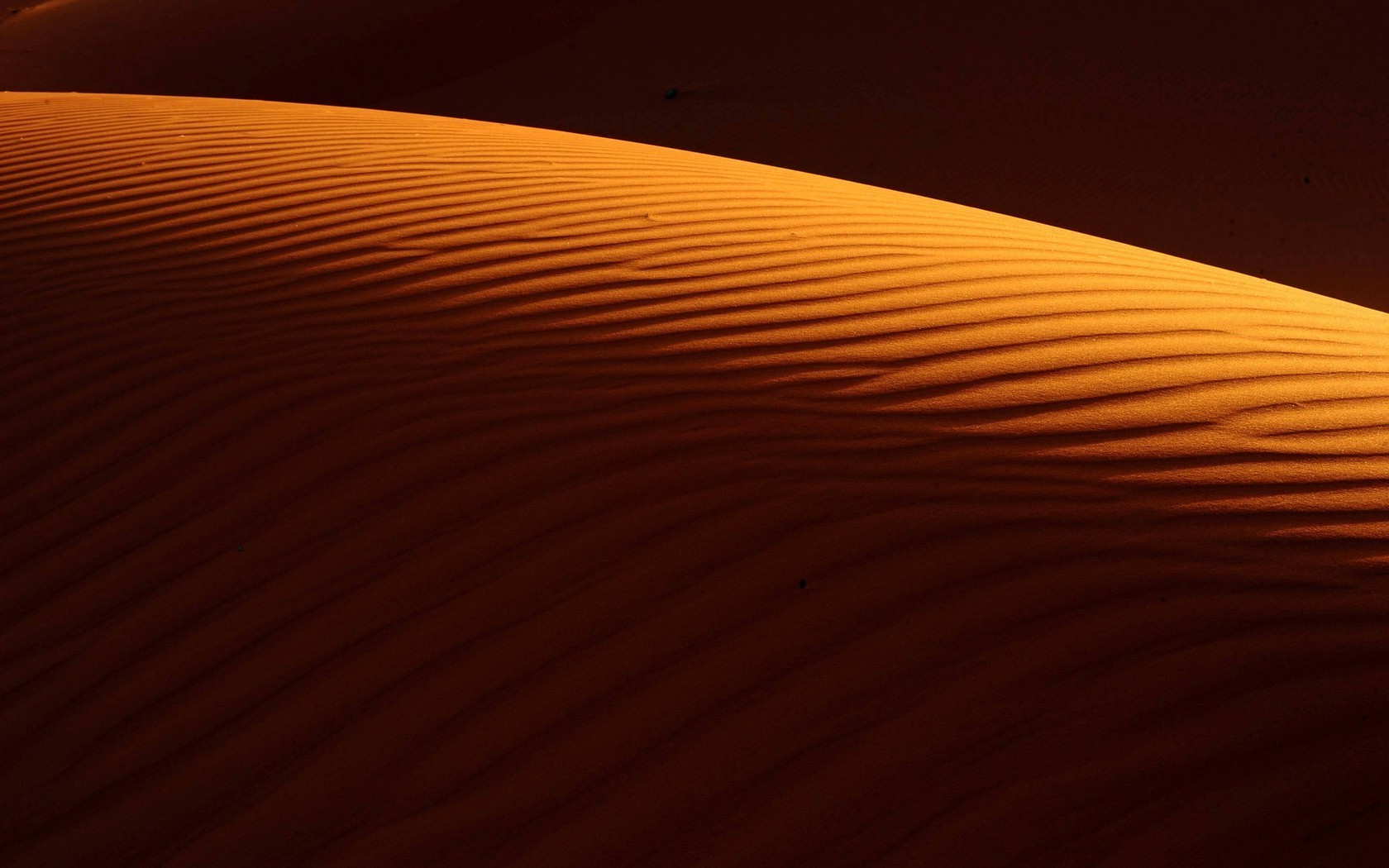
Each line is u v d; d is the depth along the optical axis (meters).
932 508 2.90
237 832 2.30
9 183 5.78
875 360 3.67
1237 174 19.16
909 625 2.56
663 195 5.65
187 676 2.68
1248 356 3.75
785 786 2.25
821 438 3.23
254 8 26.41
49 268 4.68
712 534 2.88
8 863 2.29
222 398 3.66
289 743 2.47
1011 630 2.52
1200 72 22.36
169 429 3.55
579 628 2.66
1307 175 19.33
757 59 22.59
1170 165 19.34
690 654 2.55
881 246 4.96
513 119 20.62
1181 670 2.39
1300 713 2.28
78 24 26.41
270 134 6.86
